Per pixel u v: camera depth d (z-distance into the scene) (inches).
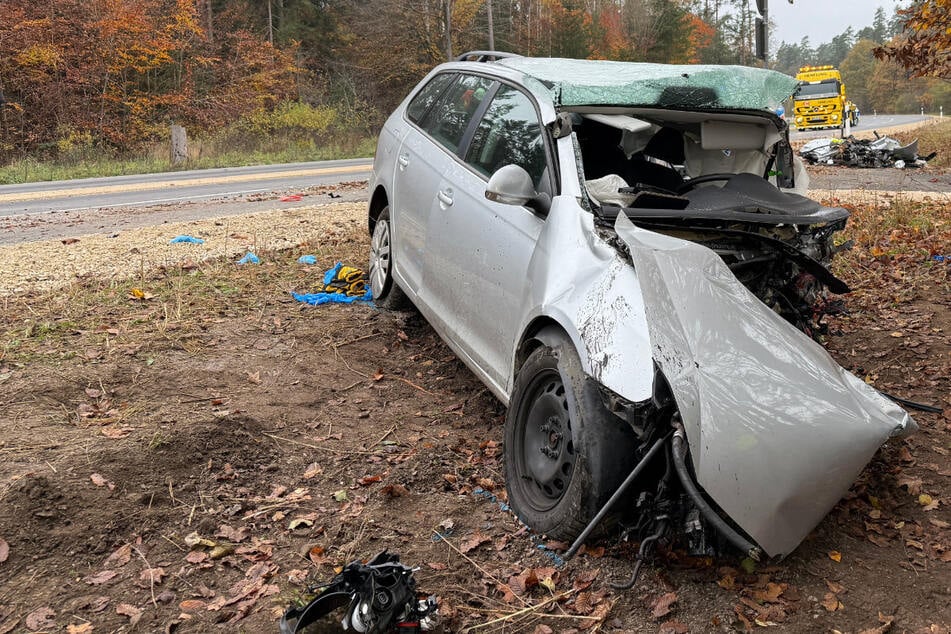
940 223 374.3
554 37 2060.8
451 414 187.8
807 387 120.4
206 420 168.6
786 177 194.7
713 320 122.0
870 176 669.3
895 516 143.2
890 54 415.8
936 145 1000.9
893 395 181.6
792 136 1380.4
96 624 114.4
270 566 128.8
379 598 109.1
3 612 115.7
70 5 1302.9
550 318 139.7
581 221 141.7
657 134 187.2
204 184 699.4
